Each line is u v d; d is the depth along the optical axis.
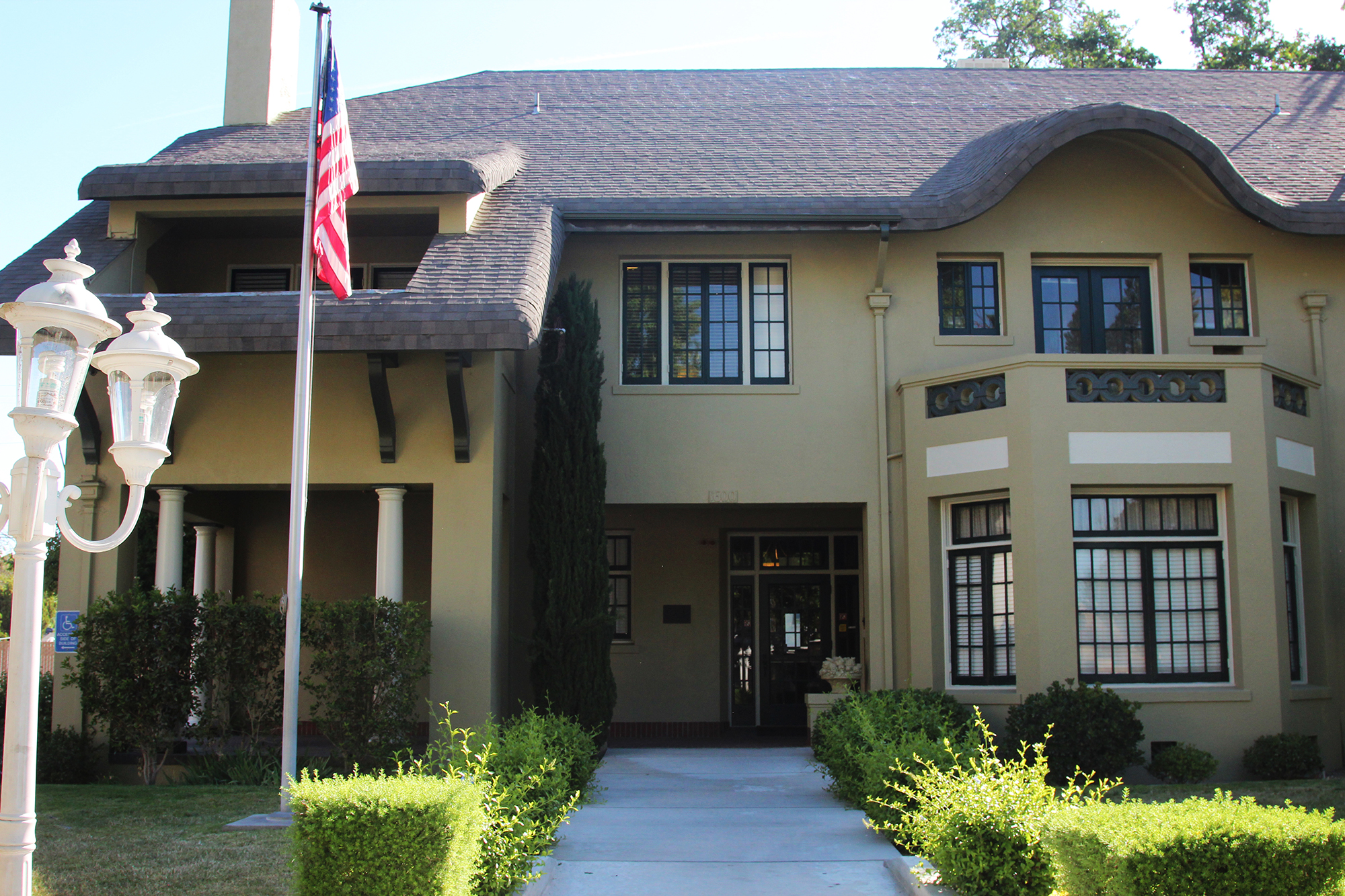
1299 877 4.83
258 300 11.76
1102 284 15.18
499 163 14.38
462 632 12.07
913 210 13.86
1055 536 12.32
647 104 18.42
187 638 11.51
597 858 8.20
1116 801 10.08
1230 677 12.47
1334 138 16.80
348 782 6.20
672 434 14.62
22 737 5.22
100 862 7.57
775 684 17.41
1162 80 19.42
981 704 12.70
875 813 8.62
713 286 15.18
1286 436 13.20
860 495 14.48
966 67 20.66
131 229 13.52
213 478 12.35
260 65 17.22
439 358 12.45
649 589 17.08
